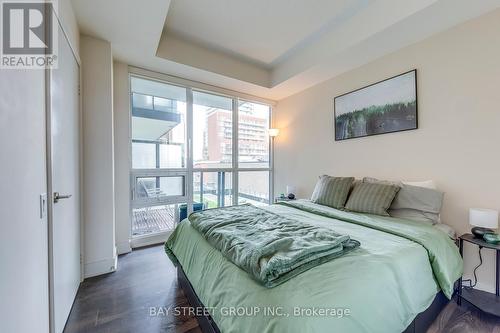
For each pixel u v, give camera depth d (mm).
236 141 3812
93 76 2123
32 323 980
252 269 956
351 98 2873
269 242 1134
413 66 2264
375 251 1204
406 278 1110
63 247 1451
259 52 3004
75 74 1859
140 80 2949
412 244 1349
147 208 3025
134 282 1986
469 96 1905
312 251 1024
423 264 1266
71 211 1679
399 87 2369
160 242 3031
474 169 1880
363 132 2727
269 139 4266
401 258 1165
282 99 4074
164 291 1843
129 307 1635
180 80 3146
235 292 965
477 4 1713
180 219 3275
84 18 1871
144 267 2287
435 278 1342
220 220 1660
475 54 1868
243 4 2098
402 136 2365
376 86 2588
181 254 1708
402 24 1953
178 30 2521
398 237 1466
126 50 2424
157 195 3078
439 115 2084
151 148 3037
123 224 2703
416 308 1132
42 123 1157
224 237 1311
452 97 2000
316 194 2680
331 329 744
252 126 4043
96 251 2117
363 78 2742
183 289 1808
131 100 2889
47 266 1184
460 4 1714
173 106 3201
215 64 3002
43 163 1158
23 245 908
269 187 4270
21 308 875
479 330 1405
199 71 2941
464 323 1462
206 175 3523
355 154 2848
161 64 2752
